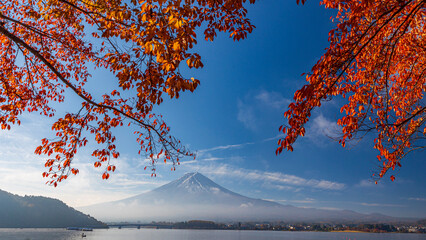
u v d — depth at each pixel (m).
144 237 197.75
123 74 5.94
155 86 6.01
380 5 5.70
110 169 8.21
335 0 6.71
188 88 4.95
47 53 9.73
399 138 7.04
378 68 6.79
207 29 6.82
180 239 178.12
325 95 5.44
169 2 4.75
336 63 5.28
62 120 7.80
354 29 5.89
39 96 9.55
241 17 6.77
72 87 5.89
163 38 4.76
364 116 6.26
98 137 8.31
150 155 8.55
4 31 5.14
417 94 7.97
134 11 4.96
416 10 4.87
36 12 7.70
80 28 9.11
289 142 5.40
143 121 8.12
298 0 5.07
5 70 9.44
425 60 7.76
